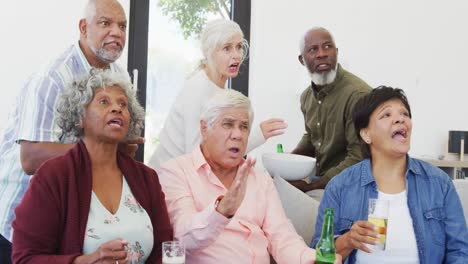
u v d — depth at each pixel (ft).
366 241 5.69
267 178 7.03
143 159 12.73
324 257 5.66
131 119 6.11
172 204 6.46
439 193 6.74
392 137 6.65
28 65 11.07
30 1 11.05
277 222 6.69
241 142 6.51
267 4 13.43
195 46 13.15
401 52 14.37
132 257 5.25
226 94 6.57
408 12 14.35
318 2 13.79
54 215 5.37
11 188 6.94
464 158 13.97
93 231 5.46
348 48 14.06
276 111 13.60
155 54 12.82
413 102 14.48
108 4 7.31
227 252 6.34
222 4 13.43
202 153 6.84
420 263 6.51
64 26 11.32
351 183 6.94
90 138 5.78
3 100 10.90
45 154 6.49
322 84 9.66
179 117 8.17
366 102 6.91
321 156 9.91
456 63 14.70
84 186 5.56
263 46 13.46
